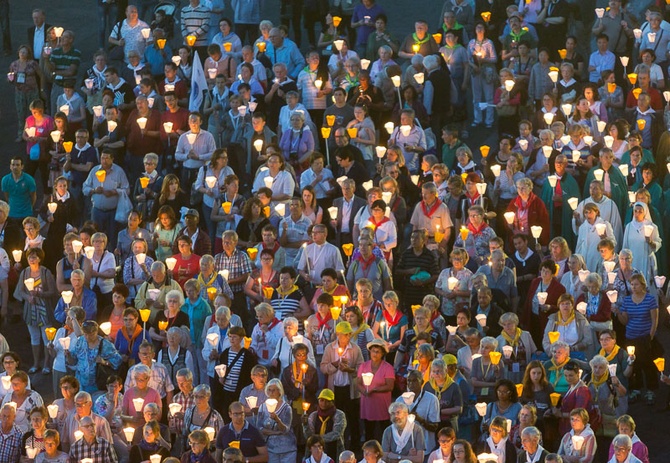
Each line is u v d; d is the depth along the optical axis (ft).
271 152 201.57
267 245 179.73
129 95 224.74
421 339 158.30
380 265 176.65
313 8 262.26
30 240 193.26
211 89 223.10
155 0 264.93
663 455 158.51
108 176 202.08
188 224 183.73
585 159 204.13
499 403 149.07
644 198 187.21
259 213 186.60
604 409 151.53
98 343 162.81
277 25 284.20
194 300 167.53
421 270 177.99
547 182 197.16
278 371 161.48
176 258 179.42
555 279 169.68
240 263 176.35
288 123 215.51
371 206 184.75
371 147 210.59
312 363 157.58
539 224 188.65
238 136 209.67
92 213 202.80
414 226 187.52
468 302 171.83
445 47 231.50
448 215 186.39
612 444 139.95
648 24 240.94
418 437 146.30
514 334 160.15
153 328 166.40
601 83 227.81
